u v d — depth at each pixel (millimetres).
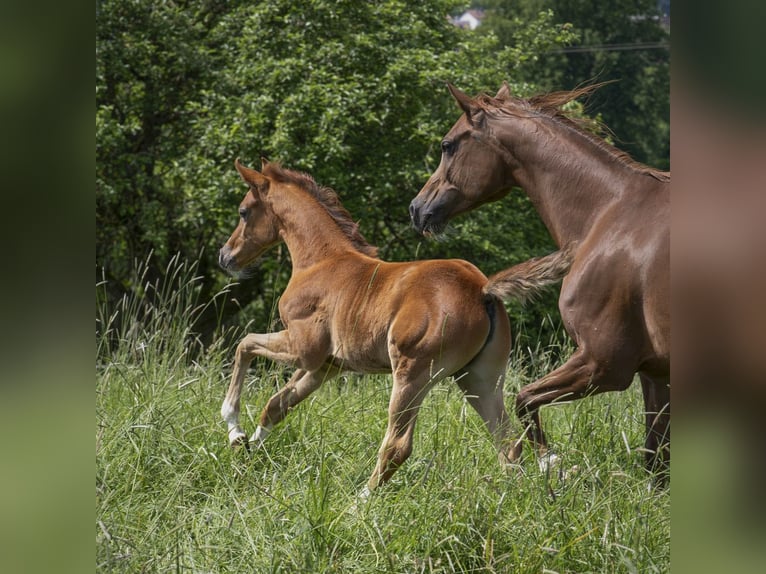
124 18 18625
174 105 19359
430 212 6605
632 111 31656
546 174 6113
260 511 4930
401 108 17656
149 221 17391
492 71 18766
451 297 5785
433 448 5676
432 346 5688
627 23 36156
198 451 5719
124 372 7285
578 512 4582
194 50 18531
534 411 5824
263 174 7234
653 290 5344
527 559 4133
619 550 4125
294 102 16250
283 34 17875
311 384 6645
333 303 6340
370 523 4512
